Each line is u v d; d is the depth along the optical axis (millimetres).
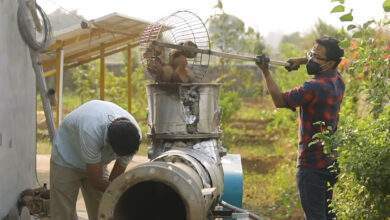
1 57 6129
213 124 6266
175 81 6305
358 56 7527
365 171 5734
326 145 5934
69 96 25188
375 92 6664
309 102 6367
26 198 6508
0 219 6031
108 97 20641
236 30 19750
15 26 6695
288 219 9898
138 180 4801
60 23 11062
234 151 17016
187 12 6547
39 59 7117
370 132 5941
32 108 7590
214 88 6281
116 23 11281
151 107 6328
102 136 5586
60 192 5969
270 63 6426
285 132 17062
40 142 15984
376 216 5863
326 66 6453
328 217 6648
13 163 6598
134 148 5461
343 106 8906
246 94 22578
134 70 23250
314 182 6359
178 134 6172
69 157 5895
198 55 6449
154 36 6473
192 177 4961
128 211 5066
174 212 5395
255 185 12570
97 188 5734
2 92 6180
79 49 13047
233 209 6074
